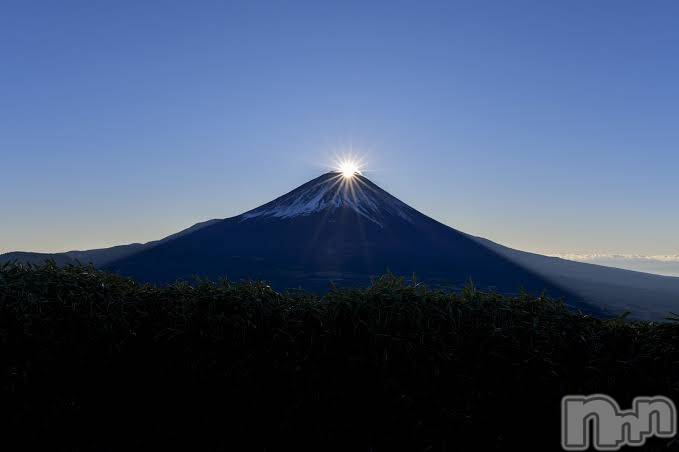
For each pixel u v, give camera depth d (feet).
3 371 20.93
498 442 20.62
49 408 21.12
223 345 21.53
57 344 21.38
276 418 21.18
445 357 20.94
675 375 20.38
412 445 20.67
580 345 21.25
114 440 21.42
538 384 20.85
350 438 20.95
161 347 21.74
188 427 21.40
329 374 21.26
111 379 21.59
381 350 21.20
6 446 20.83
